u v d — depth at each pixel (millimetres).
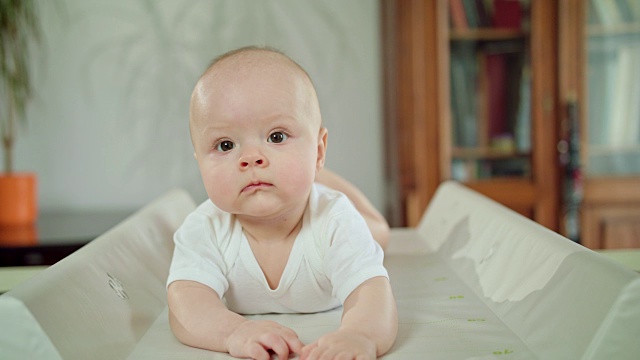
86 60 2213
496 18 2018
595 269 691
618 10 1990
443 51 1984
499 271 936
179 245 875
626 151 2035
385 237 1198
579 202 2008
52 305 677
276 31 2264
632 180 2025
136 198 2271
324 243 853
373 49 2297
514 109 2039
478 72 2027
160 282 993
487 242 1046
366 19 2287
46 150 2229
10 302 634
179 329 786
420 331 795
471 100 2033
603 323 625
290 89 791
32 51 2188
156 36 2223
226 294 899
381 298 774
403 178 2055
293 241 869
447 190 1416
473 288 978
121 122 2240
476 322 821
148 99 2240
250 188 775
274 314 922
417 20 1973
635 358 627
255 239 875
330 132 2316
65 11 2189
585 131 2006
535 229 917
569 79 1985
